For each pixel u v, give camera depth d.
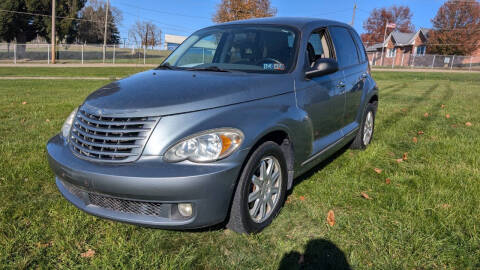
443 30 48.06
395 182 3.76
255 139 2.52
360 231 2.72
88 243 2.59
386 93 12.88
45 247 2.53
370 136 5.26
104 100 2.67
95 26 55.56
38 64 32.88
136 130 2.40
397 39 54.62
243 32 3.78
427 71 35.44
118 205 2.50
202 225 2.39
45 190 3.45
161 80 2.95
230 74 3.13
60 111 7.48
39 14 43.88
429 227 2.77
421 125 6.61
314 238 2.66
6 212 2.98
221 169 2.32
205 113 2.48
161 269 2.28
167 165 2.32
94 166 2.43
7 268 2.29
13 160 4.21
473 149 4.82
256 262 2.38
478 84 18.38
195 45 3.94
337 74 3.96
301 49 3.43
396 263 2.35
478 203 3.17
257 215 2.78
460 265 2.35
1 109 7.62
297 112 3.07
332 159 4.58
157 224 2.38
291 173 3.13
